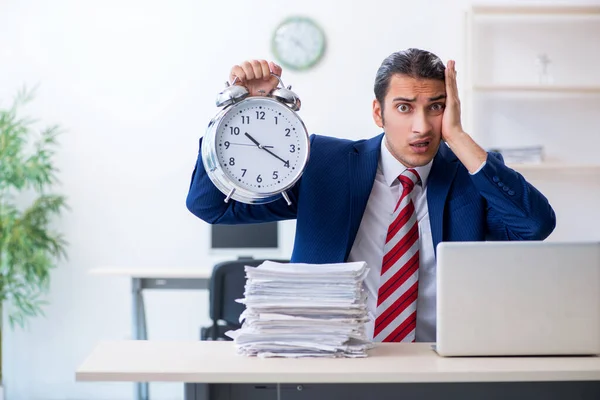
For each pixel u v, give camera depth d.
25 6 5.14
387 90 1.95
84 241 5.15
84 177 5.14
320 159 2.10
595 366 1.58
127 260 5.15
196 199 2.05
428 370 1.52
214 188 2.03
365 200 2.05
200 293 5.16
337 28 5.12
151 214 5.16
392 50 5.11
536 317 1.67
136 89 5.15
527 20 5.12
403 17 5.12
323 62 5.12
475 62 5.11
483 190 1.92
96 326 5.16
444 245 1.66
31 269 4.95
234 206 2.10
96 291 5.16
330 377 1.49
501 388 1.66
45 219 5.02
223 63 5.14
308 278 1.67
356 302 1.68
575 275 1.68
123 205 5.15
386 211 2.08
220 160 1.83
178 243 5.15
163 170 5.14
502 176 1.89
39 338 5.16
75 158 5.14
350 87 5.12
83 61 5.14
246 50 5.14
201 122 5.14
